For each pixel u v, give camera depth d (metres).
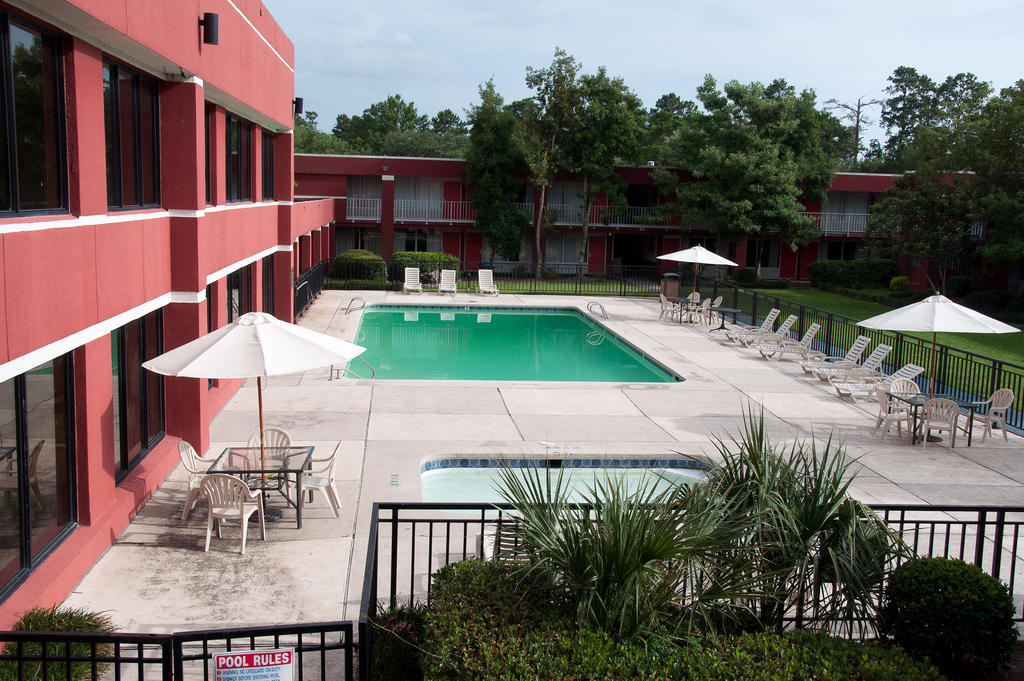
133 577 7.47
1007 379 17.55
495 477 11.52
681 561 4.90
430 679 4.33
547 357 21.61
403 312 28.44
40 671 5.50
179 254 10.45
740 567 5.04
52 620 6.07
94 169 7.63
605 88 37.16
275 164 20.25
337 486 10.07
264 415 13.26
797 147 37.50
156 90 10.20
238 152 15.83
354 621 6.82
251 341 8.11
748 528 5.38
